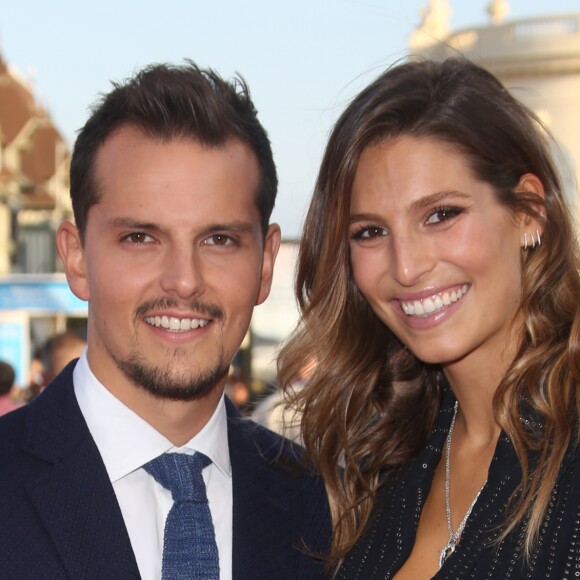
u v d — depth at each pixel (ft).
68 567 7.57
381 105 8.32
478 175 8.14
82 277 8.53
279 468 9.21
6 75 81.30
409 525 8.76
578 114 49.11
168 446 8.23
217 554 8.12
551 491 7.74
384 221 8.38
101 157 8.07
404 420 9.53
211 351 8.14
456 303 8.29
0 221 74.64
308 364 9.84
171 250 7.96
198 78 8.17
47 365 21.74
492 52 50.85
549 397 8.01
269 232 8.95
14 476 7.85
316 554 8.96
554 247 8.32
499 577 7.76
